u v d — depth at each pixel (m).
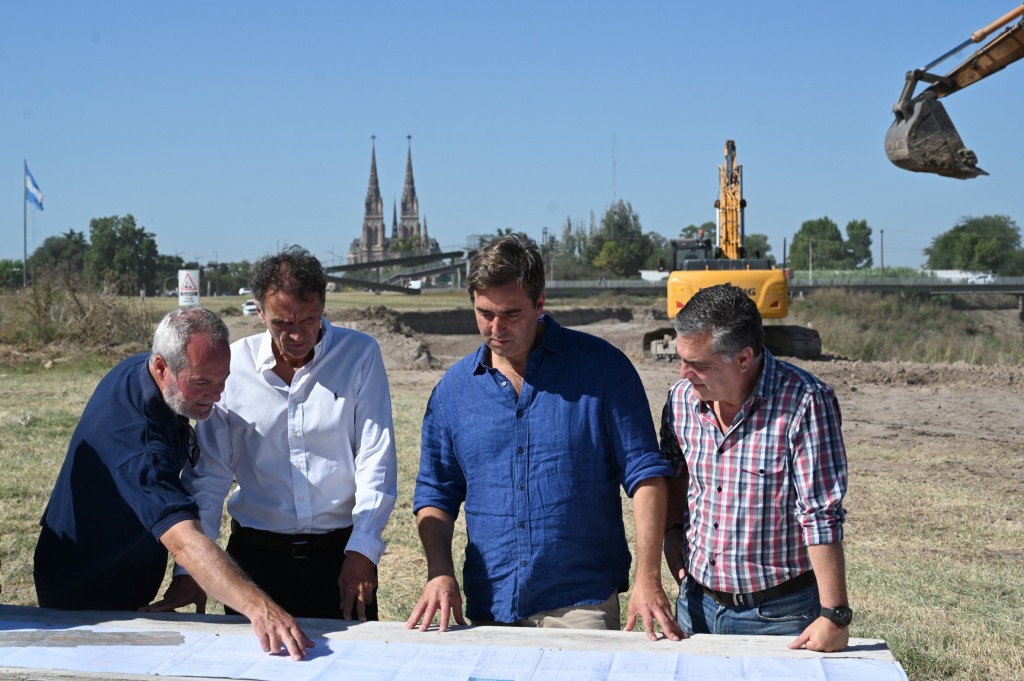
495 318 3.10
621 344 27.72
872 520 8.03
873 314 45.41
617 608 3.42
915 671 4.90
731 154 24.53
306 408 3.60
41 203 43.41
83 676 2.57
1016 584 6.38
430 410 3.45
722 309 2.80
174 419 3.20
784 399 2.90
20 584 6.07
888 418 14.14
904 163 13.12
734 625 3.07
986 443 12.06
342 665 2.66
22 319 20.59
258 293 3.40
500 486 3.27
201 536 2.95
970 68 13.40
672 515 3.41
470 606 3.37
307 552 3.69
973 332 46.75
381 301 57.53
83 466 3.19
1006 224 130.12
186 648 2.80
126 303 21.86
